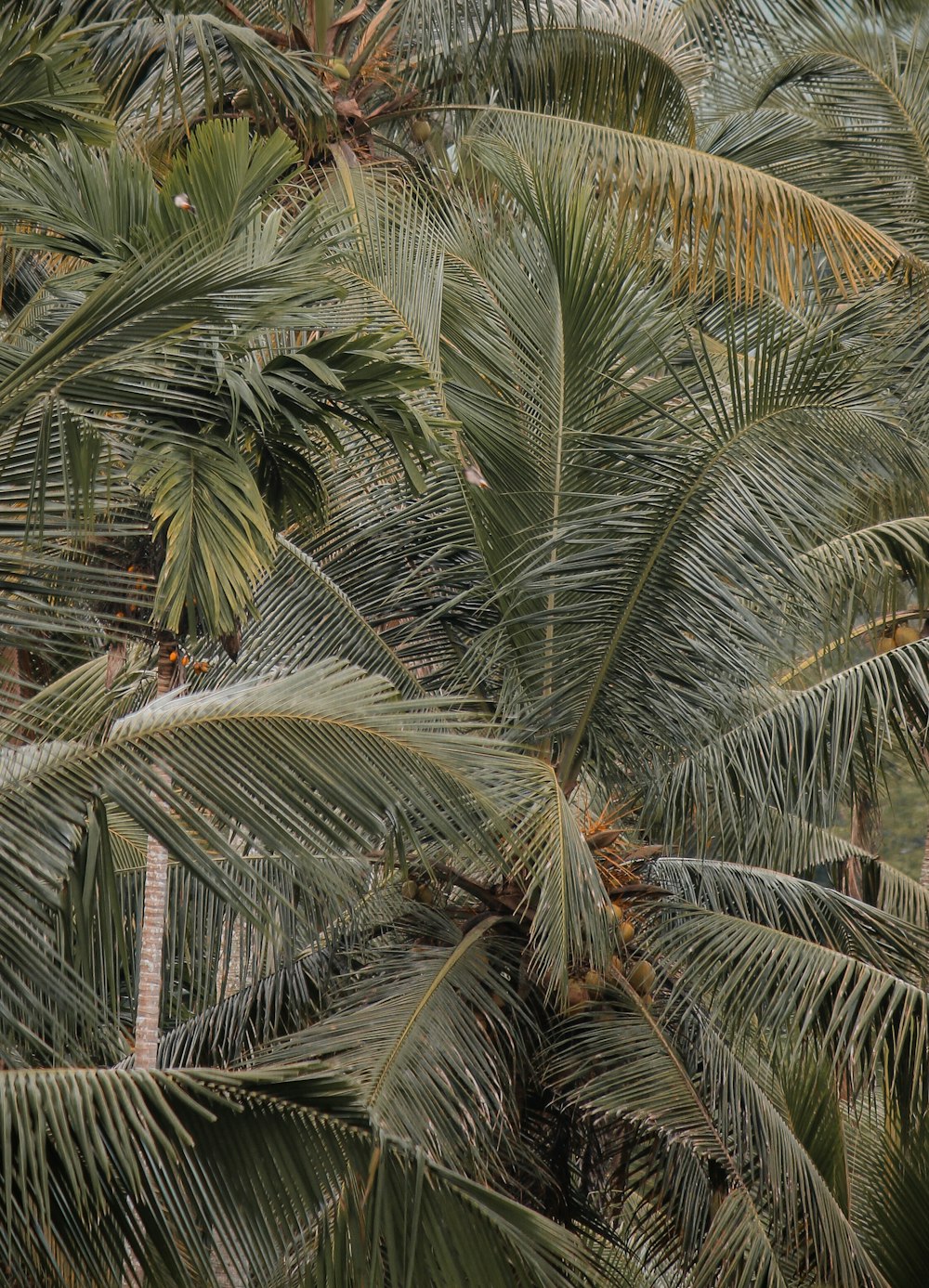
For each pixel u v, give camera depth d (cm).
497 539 808
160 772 561
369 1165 481
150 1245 468
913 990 776
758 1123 771
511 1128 747
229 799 502
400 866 566
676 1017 823
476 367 812
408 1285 460
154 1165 461
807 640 841
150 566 643
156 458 509
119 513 641
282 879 857
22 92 520
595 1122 815
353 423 564
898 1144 817
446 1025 717
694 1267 739
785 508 776
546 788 647
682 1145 770
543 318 795
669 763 822
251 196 555
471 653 823
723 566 759
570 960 795
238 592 505
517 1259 481
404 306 788
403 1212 481
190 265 502
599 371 787
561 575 788
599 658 787
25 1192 421
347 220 805
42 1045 474
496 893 816
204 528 503
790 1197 746
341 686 548
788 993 778
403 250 813
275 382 531
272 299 510
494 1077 712
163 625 665
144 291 482
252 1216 480
